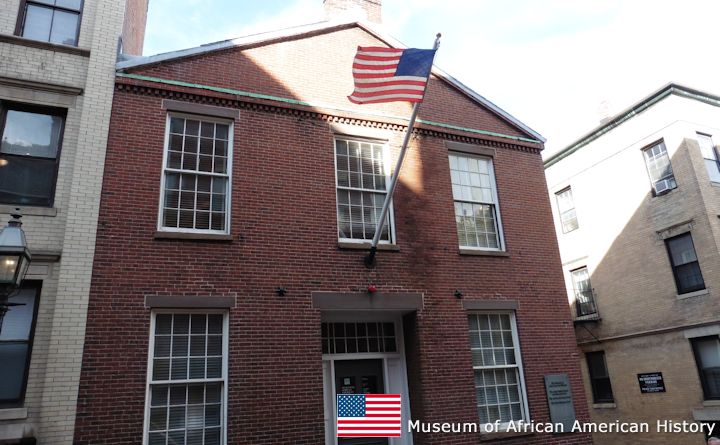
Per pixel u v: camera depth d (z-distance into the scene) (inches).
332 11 511.5
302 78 444.5
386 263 417.4
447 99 506.9
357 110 453.1
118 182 353.4
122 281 334.0
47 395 297.0
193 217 374.0
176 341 342.3
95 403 306.0
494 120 523.8
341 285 395.9
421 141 475.2
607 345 754.2
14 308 313.0
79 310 317.7
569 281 842.2
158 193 363.6
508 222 485.1
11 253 237.5
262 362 352.8
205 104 399.2
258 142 405.1
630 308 723.4
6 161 340.2
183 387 335.6
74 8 390.3
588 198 815.1
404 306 410.9
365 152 453.4
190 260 355.6
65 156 348.2
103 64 374.9
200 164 387.5
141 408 315.6
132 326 327.9
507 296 455.2
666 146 693.3
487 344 439.8
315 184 414.3
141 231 349.1
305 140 423.5
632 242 731.4
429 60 382.0
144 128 373.1
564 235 856.3
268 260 378.0
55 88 357.1
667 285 674.2
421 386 401.7
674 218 673.6
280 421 346.0
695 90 692.7
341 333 417.4
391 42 499.5
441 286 431.2
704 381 622.2
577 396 448.5
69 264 323.9
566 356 458.9
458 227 468.4
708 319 617.9
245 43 427.8
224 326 355.9
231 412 334.6
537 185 515.8
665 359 666.2
